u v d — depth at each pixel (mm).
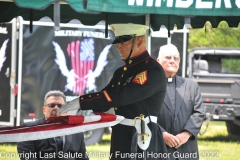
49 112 14062
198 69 34062
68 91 27172
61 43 27141
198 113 14797
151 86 12000
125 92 11836
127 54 12477
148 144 12328
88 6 10445
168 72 14844
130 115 12391
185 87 14961
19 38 26812
